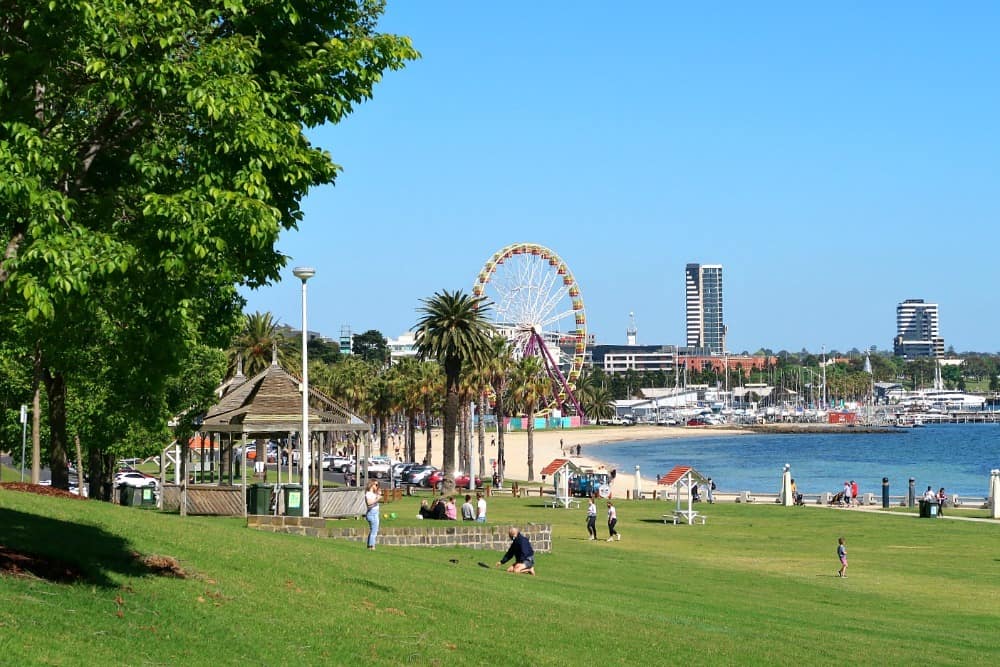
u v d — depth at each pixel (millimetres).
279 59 20938
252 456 148250
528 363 146625
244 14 19422
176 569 23641
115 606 19188
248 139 18734
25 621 16750
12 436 57000
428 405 160125
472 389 134250
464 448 141000
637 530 67000
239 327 31672
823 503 92938
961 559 53875
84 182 21344
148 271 19750
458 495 94312
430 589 27641
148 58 18625
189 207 18547
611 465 199500
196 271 20734
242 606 21656
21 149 17797
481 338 102938
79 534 25438
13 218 18719
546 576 37938
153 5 18172
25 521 25984
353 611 23391
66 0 17328
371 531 38875
